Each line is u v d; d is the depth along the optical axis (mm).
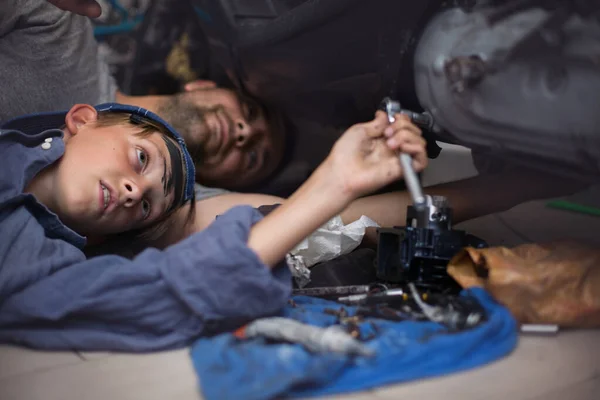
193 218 1609
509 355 1044
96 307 1068
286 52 1423
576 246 1204
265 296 1071
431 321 1099
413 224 1262
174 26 2098
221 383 892
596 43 980
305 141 1861
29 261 1156
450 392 914
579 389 928
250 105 1852
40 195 1317
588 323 1135
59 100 1744
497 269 1118
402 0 1198
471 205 1538
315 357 923
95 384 949
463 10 1151
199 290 1051
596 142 1024
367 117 1480
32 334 1092
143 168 1387
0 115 1630
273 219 1133
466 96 1139
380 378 926
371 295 1216
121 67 2217
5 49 1665
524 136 1110
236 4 1514
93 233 1401
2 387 945
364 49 1309
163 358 1054
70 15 1804
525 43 1047
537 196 1542
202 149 1809
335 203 1146
